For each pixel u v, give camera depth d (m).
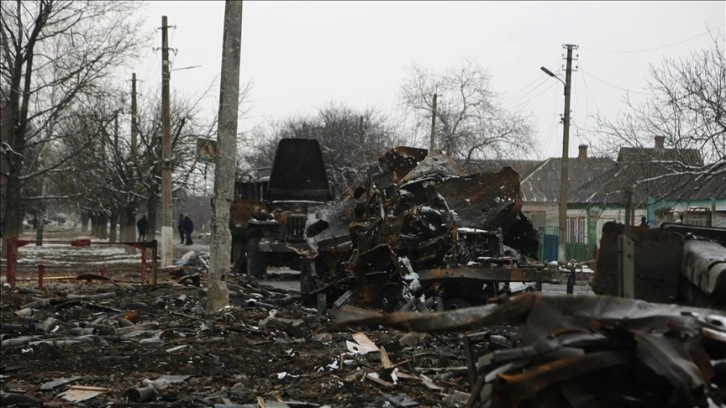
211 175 54.56
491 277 15.56
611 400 4.71
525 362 4.86
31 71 37.75
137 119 44.88
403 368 10.75
